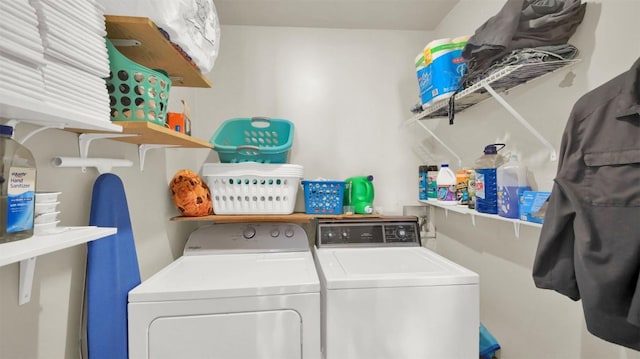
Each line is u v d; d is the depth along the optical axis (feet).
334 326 3.73
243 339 3.61
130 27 2.92
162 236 4.94
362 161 7.13
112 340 3.17
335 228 5.73
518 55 3.40
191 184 5.25
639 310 2.26
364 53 7.17
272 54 6.96
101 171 3.31
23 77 1.74
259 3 6.11
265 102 6.91
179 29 3.22
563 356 3.76
